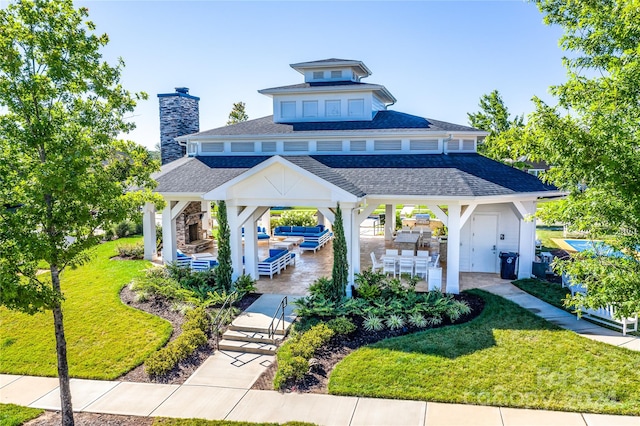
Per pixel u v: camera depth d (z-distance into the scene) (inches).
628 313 247.6
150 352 445.1
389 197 611.5
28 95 300.7
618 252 276.4
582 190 279.4
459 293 597.6
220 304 564.7
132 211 357.1
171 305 565.6
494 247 718.5
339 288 567.2
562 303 547.8
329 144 819.4
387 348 430.0
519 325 478.6
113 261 816.3
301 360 392.8
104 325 510.0
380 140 794.8
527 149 282.0
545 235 1118.4
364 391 358.9
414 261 677.3
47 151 306.7
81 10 321.7
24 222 293.9
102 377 402.9
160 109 1040.8
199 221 989.8
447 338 448.5
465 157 763.4
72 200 317.4
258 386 380.5
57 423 336.8
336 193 571.8
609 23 294.2
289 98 909.8
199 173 774.5
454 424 311.6
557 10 359.3
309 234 1019.9
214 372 408.8
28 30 298.0
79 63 314.8
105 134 335.0
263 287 650.8
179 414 338.3
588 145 251.1
